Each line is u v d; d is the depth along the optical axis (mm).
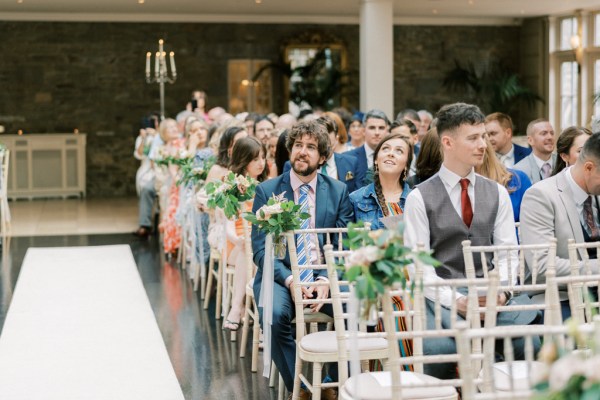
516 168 5660
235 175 5500
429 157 4613
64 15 14695
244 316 5477
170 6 13680
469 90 16281
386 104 11602
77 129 14930
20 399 4438
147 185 10219
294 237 4246
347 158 6246
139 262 8539
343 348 3242
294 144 4402
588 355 2143
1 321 6133
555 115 15844
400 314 3105
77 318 6211
